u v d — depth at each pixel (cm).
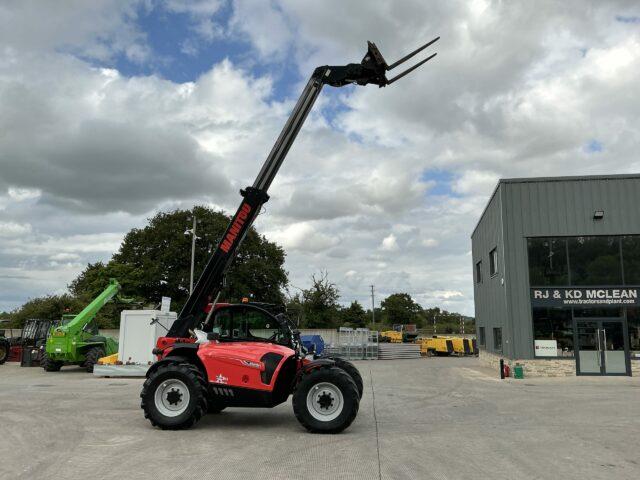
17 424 938
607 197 2122
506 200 2167
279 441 799
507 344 2147
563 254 2131
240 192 1009
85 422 959
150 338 2047
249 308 974
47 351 2197
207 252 5053
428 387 1678
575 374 2062
